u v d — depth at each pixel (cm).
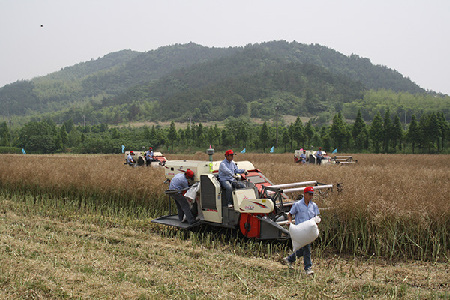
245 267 775
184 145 8594
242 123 8544
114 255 838
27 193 1639
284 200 1024
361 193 1038
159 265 787
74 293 639
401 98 19212
